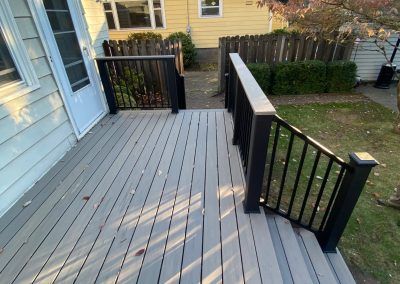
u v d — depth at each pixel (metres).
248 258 1.59
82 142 3.06
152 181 2.32
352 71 5.60
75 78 3.16
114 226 1.85
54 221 1.91
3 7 2.05
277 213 2.05
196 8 8.46
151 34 8.70
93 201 2.10
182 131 3.25
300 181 3.00
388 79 5.93
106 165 2.59
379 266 2.09
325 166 3.28
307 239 1.99
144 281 1.47
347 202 1.71
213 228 1.82
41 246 1.71
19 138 2.23
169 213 1.96
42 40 2.50
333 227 1.86
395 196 2.62
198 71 8.48
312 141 1.66
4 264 1.60
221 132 3.19
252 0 8.27
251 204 1.91
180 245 1.69
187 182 2.29
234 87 3.00
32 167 2.36
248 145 2.02
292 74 5.58
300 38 5.64
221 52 5.78
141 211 1.98
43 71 2.55
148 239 1.74
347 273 1.87
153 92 5.11
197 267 1.54
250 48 5.76
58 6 2.85
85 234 1.79
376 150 3.63
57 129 2.74
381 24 2.64
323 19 3.29
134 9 8.55
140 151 2.82
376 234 2.38
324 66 5.50
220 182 2.28
